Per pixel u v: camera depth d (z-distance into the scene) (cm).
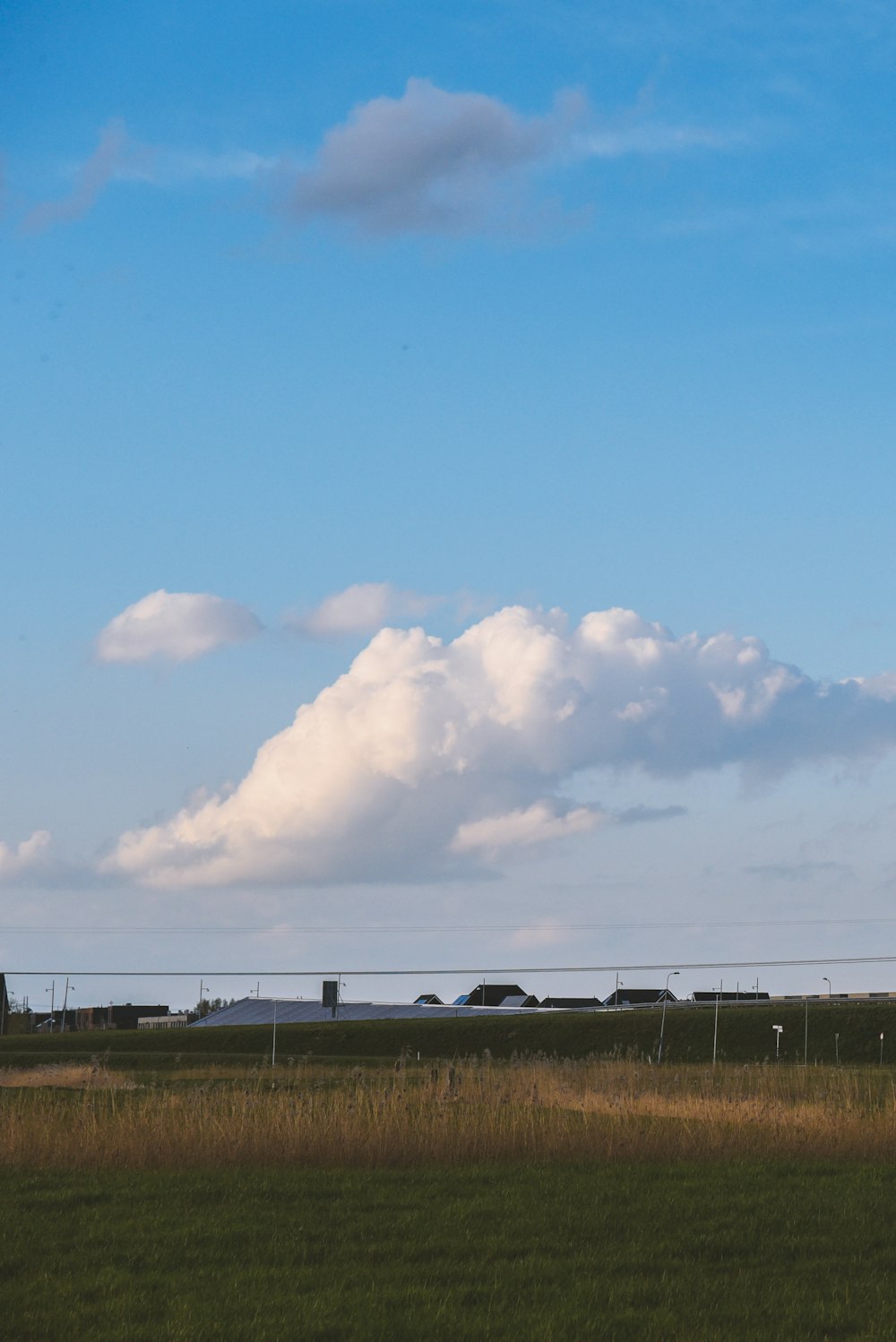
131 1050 11625
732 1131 2983
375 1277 1667
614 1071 4066
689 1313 1503
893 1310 1516
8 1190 2286
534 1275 1686
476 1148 2717
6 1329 1424
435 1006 15138
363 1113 2808
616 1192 2277
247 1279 1648
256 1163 2630
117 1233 1911
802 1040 11131
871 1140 2888
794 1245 1870
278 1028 12612
